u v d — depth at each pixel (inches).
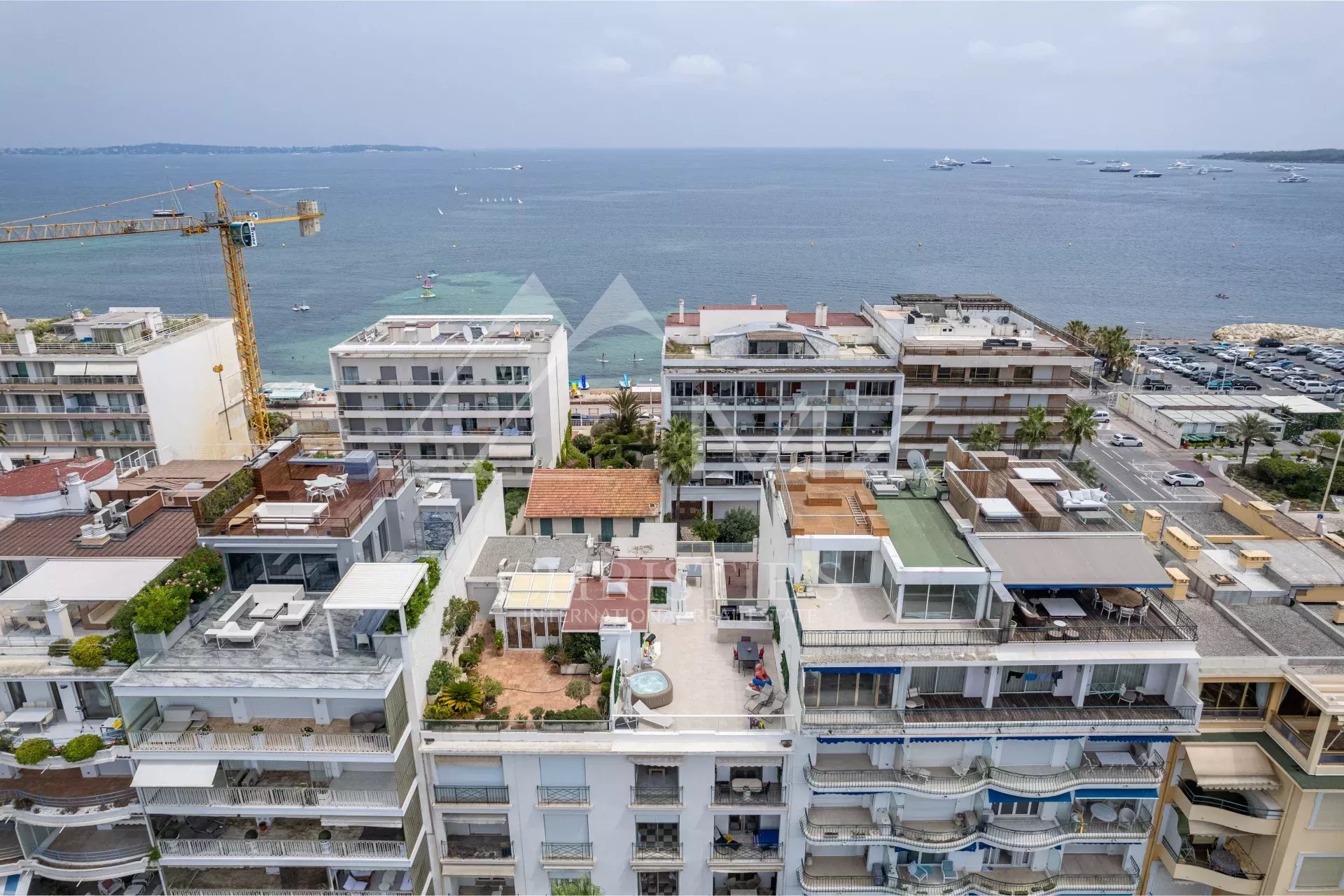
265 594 1505.9
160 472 2207.2
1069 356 3307.1
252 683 1305.4
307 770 1409.9
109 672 1358.3
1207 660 1384.1
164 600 1365.7
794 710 1435.8
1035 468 1753.2
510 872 1454.2
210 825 1424.7
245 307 4515.3
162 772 1315.2
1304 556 1733.5
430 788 1430.9
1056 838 1416.1
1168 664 1381.6
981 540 1445.6
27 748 1337.4
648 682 1537.9
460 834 1498.5
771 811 1438.2
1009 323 3764.8
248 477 1603.1
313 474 1707.7
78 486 1780.3
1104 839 1443.2
